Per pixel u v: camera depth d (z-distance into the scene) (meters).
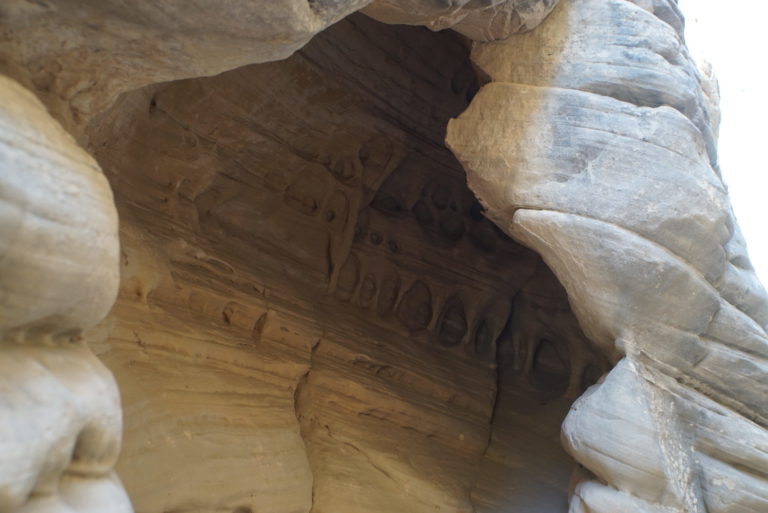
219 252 5.65
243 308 5.59
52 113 3.05
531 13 5.06
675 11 5.57
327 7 3.13
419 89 6.84
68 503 2.32
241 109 5.72
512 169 5.08
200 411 4.89
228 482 4.76
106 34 2.88
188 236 5.47
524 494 6.36
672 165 4.88
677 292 4.84
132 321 4.78
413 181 7.22
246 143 5.89
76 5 2.70
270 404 5.54
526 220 5.03
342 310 6.54
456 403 6.74
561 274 5.18
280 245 6.25
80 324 2.57
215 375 5.22
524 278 7.54
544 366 7.36
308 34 3.12
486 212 5.65
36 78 2.95
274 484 5.09
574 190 4.90
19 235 2.11
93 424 2.45
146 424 4.46
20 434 2.07
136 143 5.21
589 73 5.07
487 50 5.39
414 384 6.57
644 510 4.58
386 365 6.39
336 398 6.00
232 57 3.15
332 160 6.58
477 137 5.28
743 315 5.11
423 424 6.37
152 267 4.94
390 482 5.84
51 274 2.25
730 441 4.78
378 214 7.02
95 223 2.44
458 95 7.10
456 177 7.38
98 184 2.57
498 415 7.00
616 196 4.84
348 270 6.71
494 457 6.64
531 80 5.19
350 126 6.51
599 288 4.90
